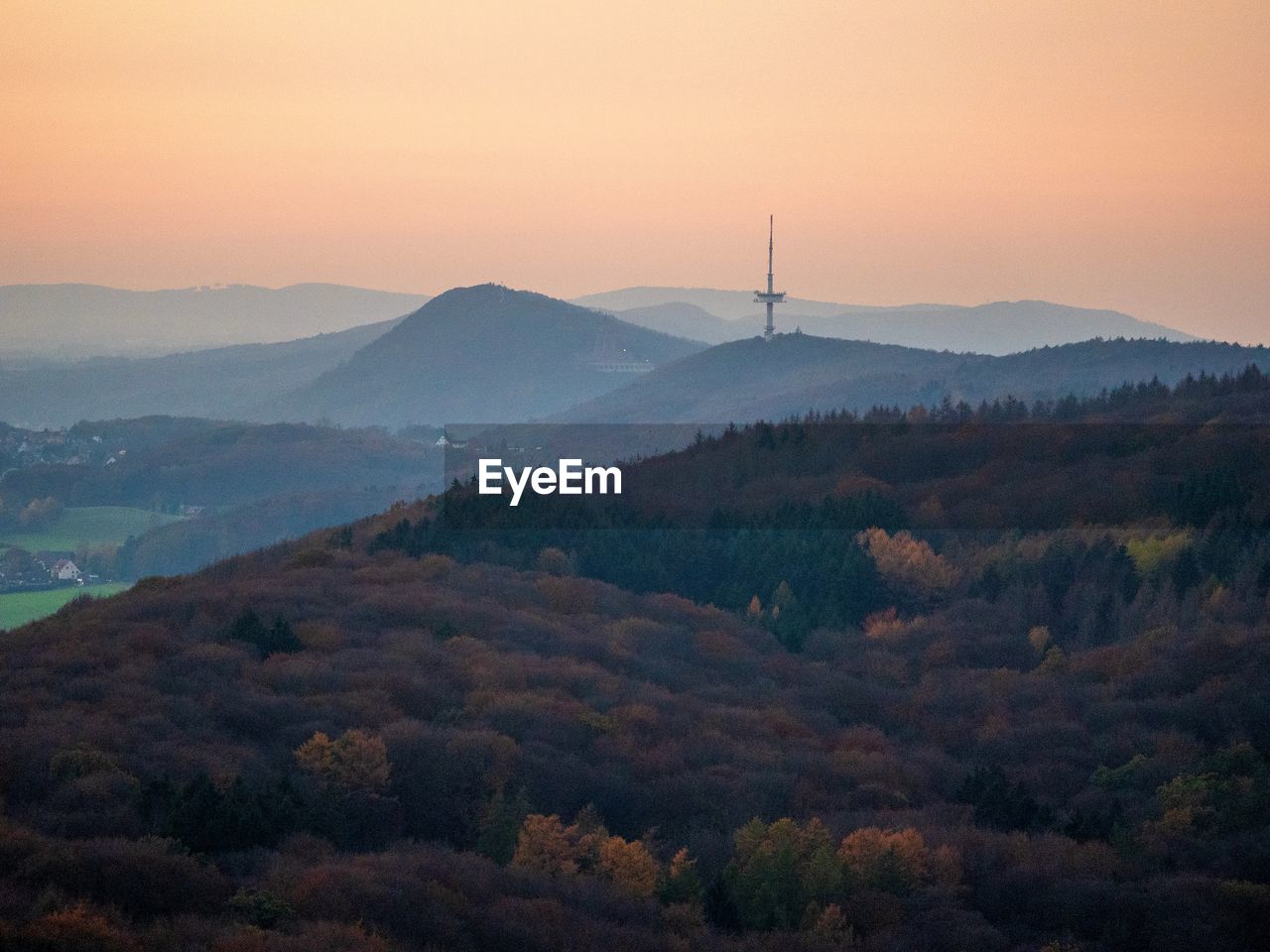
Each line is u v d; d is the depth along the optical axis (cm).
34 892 16238
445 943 16888
